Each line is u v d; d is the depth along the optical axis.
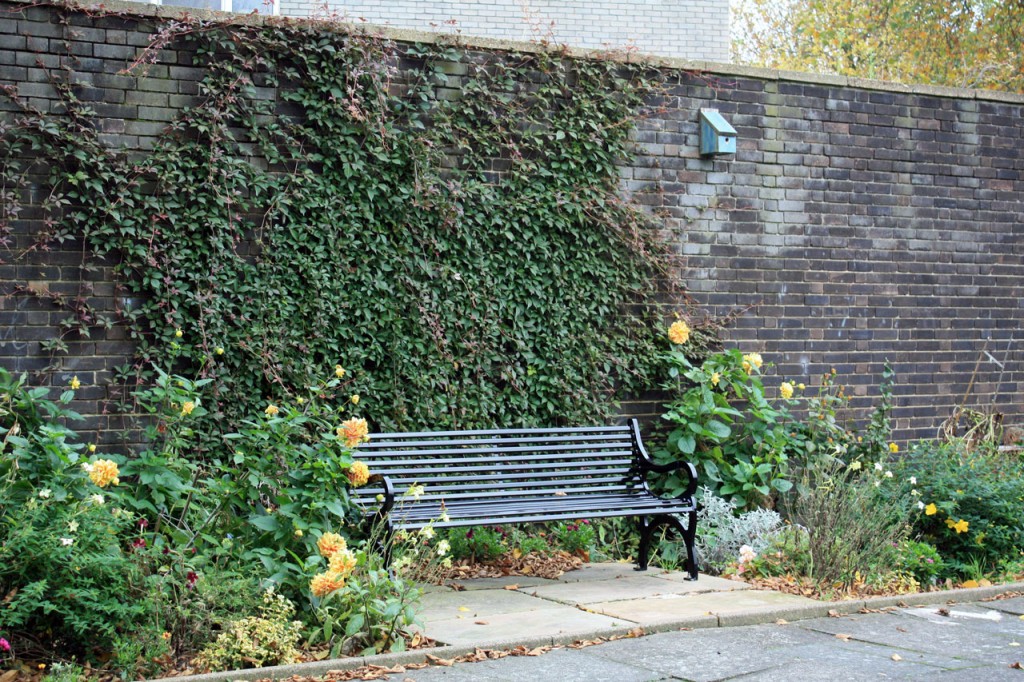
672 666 4.84
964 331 9.71
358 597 5.11
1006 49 20.64
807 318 8.99
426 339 7.49
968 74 20.81
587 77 8.16
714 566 7.27
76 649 4.82
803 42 22.36
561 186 8.01
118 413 6.73
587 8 12.59
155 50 6.77
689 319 8.46
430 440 6.84
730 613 5.75
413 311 7.46
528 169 7.85
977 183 9.77
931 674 4.77
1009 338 9.92
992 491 7.80
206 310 6.81
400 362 7.40
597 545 7.79
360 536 6.19
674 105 8.50
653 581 6.75
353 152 7.29
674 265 8.41
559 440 7.36
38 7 6.62
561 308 7.97
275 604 5.07
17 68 6.57
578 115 8.08
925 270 9.52
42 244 6.55
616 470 7.29
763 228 8.82
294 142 7.17
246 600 5.16
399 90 7.57
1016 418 9.93
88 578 4.74
